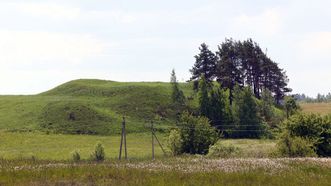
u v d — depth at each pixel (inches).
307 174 984.3
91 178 887.1
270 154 2044.8
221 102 5113.2
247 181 883.4
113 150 3550.7
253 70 6397.6
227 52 6279.5
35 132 4822.8
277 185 845.8
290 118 2208.4
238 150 2498.8
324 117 2199.8
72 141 4264.3
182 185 816.9
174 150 2938.0
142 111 5861.2
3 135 4367.6
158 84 7485.2
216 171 1005.8
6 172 943.7
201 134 2987.2
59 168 1027.3
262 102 5319.9
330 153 2151.8
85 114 5551.2
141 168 1050.7
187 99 6141.7
